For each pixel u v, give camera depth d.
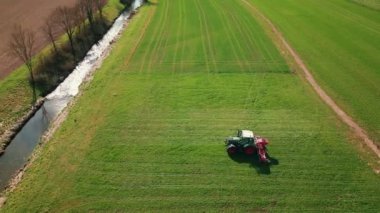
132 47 55.69
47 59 51.16
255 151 32.34
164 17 69.06
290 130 35.97
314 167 31.22
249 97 41.66
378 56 51.94
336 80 45.56
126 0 80.69
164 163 31.59
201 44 56.41
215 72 47.47
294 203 27.77
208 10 72.56
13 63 50.81
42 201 28.17
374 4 73.69
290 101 40.97
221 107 39.69
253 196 28.36
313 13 69.94
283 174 30.44
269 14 69.62
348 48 54.56
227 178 30.00
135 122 37.19
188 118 37.75
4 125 39.34
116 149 33.31
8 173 32.81
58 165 31.80
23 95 44.53
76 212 27.08
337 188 29.11
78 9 62.66
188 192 28.70
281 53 53.16
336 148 33.53
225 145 33.69
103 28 65.69
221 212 27.00
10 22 64.50
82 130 36.38
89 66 52.62
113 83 45.16
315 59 51.25
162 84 44.47
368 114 38.72
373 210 27.22
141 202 27.83
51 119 40.53
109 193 28.62
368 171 30.86
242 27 63.28
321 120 37.69
